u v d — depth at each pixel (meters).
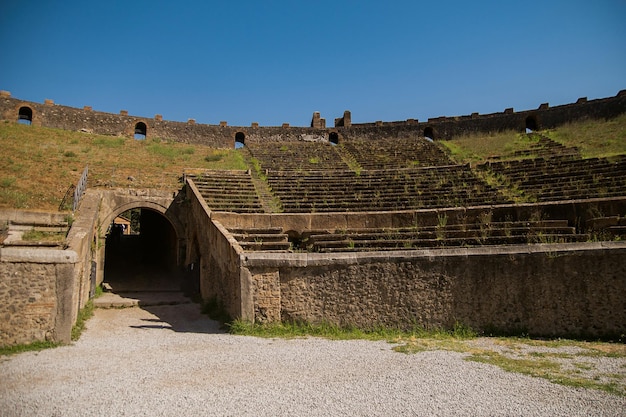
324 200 21.38
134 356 8.48
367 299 10.89
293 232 17.94
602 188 18.00
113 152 30.25
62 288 9.66
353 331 10.66
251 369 7.51
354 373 7.29
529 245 10.89
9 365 7.79
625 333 10.10
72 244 11.88
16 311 9.16
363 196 21.95
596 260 10.45
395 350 8.90
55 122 34.66
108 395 6.24
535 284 10.63
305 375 7.17
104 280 20.23
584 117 37.31
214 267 14.78
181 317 13.50
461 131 40.81
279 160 33.31
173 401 6.00
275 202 21.36
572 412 5.71
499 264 10.79
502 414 5.65
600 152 27.00
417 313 10.83
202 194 20.97
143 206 20.42
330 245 13.93
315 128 41.94
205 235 16.89
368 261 11.01
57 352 8.79
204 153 35.12
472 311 10.72
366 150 37.34
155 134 38.00
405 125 41.78
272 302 10.98
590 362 8.08
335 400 6.06
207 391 6.39
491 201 19.34
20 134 30.27
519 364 7.89
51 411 5.66
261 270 11.05
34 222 15.06
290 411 5.67
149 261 25.67
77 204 17.56
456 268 10.88
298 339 9.94
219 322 12.38
